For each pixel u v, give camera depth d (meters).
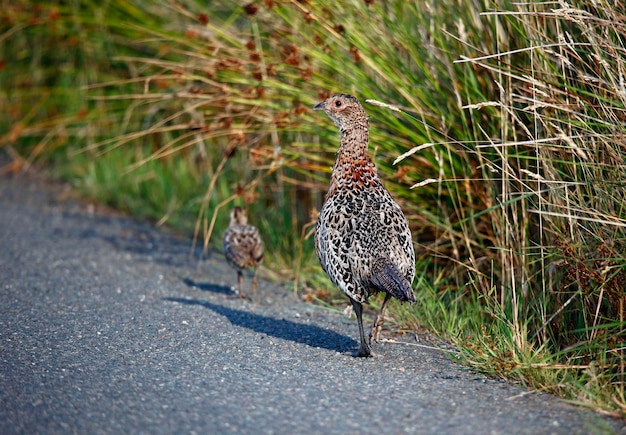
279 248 15.38
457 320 11.65
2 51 22.17
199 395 8.99
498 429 8.14
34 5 20.08
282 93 14.10
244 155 16.56
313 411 8.55
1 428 8.14
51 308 12.31
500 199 11.64
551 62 11.27
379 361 10.35
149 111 18.08
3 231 16.81
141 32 18.78
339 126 11.12
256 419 8.35
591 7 10.80
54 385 9.25
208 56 15.50
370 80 13.04
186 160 18.72
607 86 10.30
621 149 10.09
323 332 11.75
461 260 12.98
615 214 9.91
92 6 19.58
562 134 9.77
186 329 11.55
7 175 21.06
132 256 15.73
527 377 9.49
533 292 10.88
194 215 17.64
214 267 15.52
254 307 13.07
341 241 10.28
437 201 13.03
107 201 19.31
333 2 13.12
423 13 12.93
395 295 9.78
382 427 8.16
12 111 21.39
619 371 9.45
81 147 20.78
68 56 21.22
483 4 11.88
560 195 10.16
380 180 11.79
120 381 9.41
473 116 11.88
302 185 15.13
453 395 9.06
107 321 11.79
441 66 12.66
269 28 14.61
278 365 10.09
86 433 8.05
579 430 8.13
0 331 11.15
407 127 12.96
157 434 8.02
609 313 10.00
